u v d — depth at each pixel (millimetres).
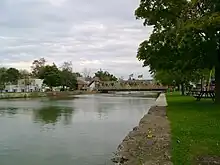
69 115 38125
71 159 15289
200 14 19422
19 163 14828
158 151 13133
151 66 39125
